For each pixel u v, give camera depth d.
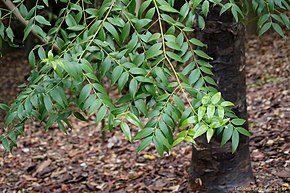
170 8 1.50
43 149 5.43
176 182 3.63
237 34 2.60
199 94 1.45
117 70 1.42
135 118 1.34
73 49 1.50
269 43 8.75
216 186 2.88
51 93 1.43
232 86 2.67
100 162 4.68
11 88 8.23
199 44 1.55
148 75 1.47
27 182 4.34
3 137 1.66
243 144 2.86
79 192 3.89
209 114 1.29
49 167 4.66
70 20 1.63
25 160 5.06
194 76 1.54
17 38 4.44
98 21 1.51
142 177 3.95
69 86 1.46
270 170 3.27
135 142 5.10
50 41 1.70
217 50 2.60
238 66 2.67
